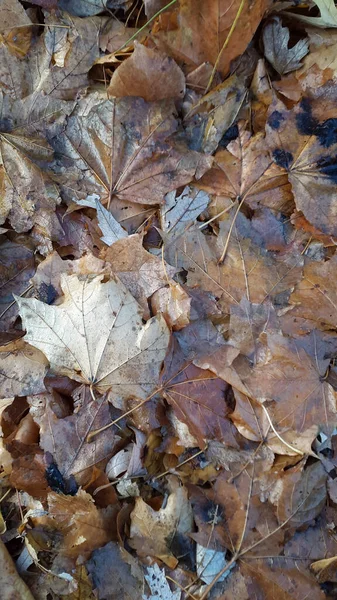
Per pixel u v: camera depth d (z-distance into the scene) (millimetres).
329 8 592
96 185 592
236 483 564
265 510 561
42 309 561
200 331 578
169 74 582
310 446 557
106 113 586
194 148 600
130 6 611
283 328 582
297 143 588
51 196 587
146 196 592
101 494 562
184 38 584
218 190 599
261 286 588
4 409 570
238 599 550
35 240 598
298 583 555
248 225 599
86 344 560
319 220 590
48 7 596
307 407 564
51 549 554
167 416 571
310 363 569
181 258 587
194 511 562
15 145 583
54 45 595
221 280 587
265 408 565
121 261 581
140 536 559
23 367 566
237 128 605
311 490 564
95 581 544
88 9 611
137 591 548
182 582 554
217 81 606
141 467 568
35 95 587
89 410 563
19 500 571
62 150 591
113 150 586
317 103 586
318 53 604
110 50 607
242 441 569
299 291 589
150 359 562
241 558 556
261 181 596
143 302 577
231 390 571
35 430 571
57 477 556
